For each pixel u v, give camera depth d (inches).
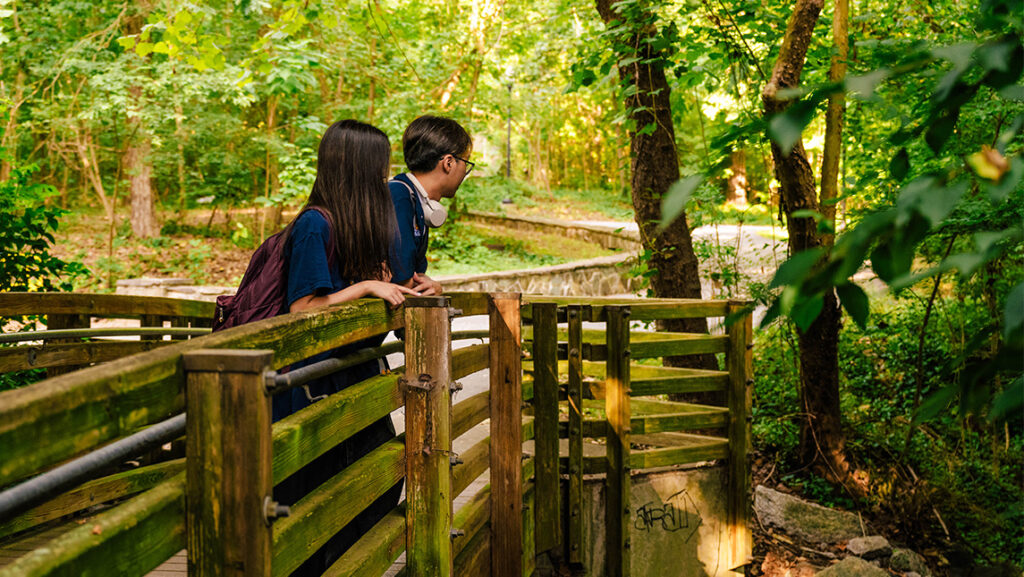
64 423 42.8
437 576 101.0
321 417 78.3
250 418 55.4
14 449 38.7
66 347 148.1
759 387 268.1
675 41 208.2
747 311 37.2
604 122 238.4
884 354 287.7
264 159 631.8
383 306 96.3
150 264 559.2
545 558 169.9
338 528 81.1
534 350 154.9
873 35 232.4
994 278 220.5
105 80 460.4
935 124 39.8
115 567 47.8
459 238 658.8
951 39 211.9
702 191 228.1
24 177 207.2
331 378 97.7
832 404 228.4
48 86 520.1
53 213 207.0
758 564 204.8
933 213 28.9
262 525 55.6
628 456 173.8
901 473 228.2
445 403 101.5
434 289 114.3
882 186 196.4
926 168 191.8
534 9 504.7
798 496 226.2
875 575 187.5
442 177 121.1
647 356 177.8
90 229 670.5
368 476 89.2
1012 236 29.8
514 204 956.6
